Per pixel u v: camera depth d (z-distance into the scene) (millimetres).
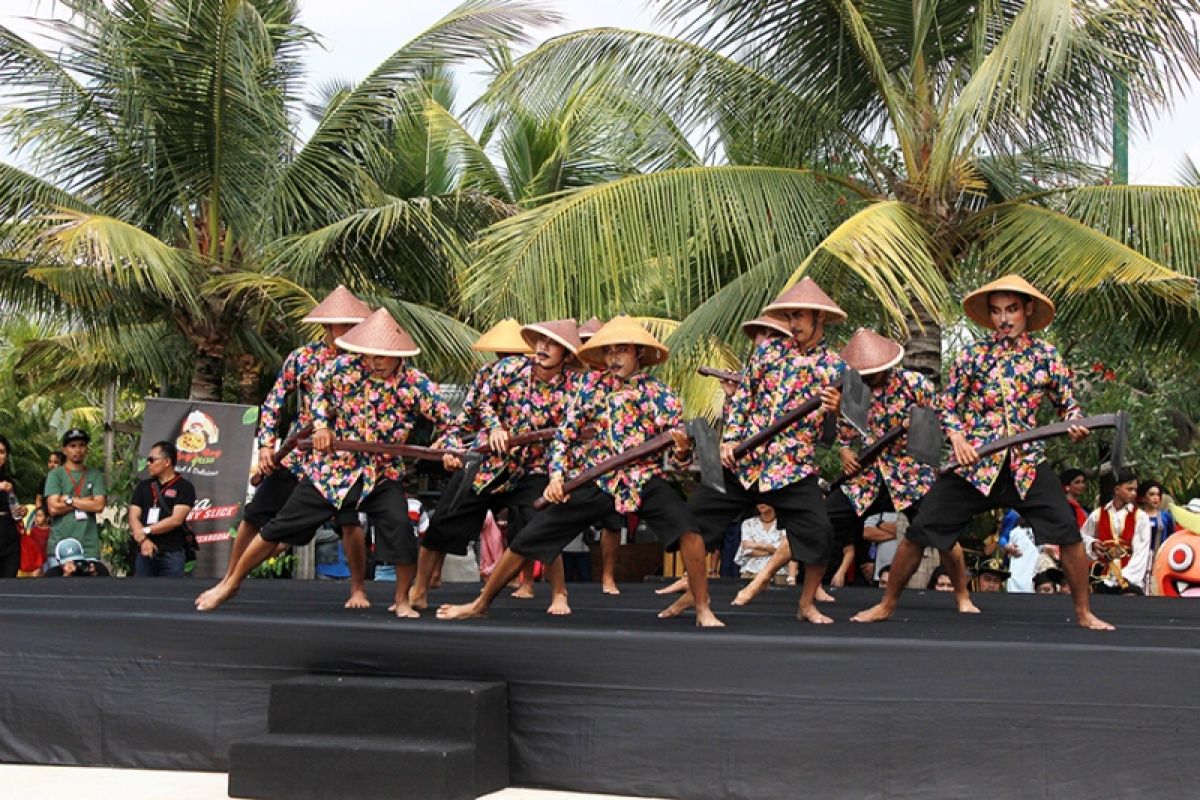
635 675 6176
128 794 6281
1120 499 10844
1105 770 5605
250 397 15188
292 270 13898
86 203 14109
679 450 6863
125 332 16609
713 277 12430
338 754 5910
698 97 11375
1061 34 9148
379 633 6500
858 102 11391
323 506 7230
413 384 7406
